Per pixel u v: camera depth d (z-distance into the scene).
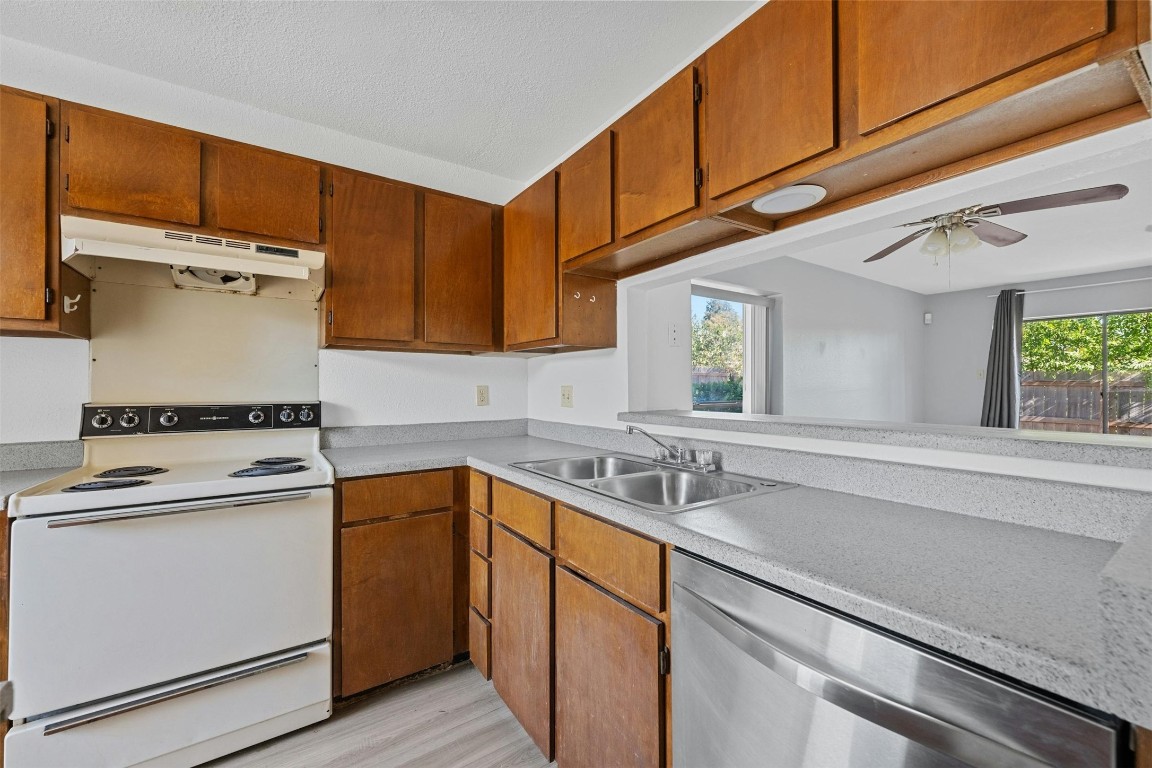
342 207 2.03
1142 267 4.46
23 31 1.57
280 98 1.95
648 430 2.00
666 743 1.08
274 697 1.61
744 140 1.21
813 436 1.42
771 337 3.89
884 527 1.00
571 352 2.47
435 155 2.41
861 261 4.15
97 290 1.80
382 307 2.12
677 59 1.71
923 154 0.99
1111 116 0.84
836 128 1.02
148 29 1.56
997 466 1.07
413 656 1.92
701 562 0.98
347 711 1.79
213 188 1.78
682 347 2.36
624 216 1.64
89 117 1.59
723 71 1.27
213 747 1.52
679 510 1.14
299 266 1.82
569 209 1.93
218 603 1.54
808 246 1.49
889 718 0.67
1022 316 5.10
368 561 1.82
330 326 2.01
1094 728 0.51
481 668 1.91
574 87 1.87
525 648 1.60
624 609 1.17
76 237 1.51
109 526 1.39
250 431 2.03
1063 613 0.63
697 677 0.99
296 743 1.62
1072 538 0.92
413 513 1.93
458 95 1.92
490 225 2.43
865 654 0.70
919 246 3.74
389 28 1.56
